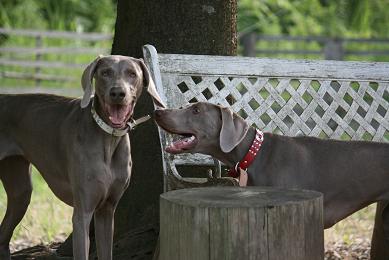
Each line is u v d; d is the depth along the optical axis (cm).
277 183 591
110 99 538
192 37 663
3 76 1727
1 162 641
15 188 645
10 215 649
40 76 1747
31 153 608
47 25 2056
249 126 607
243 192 500
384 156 598
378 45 2011
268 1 2098
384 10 2166
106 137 552
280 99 650
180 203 470
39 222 846
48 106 603
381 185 596
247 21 2091
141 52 668
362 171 595
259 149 598
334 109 655
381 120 660
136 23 670
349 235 809
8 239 650
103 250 582
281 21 2133
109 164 558
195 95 632
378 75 669
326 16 2133
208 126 586
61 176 587
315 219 478
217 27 668
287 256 464
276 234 461
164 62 630
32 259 671
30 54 1938
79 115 568
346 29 2125
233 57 648
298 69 658
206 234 460
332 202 598
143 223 649
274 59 657
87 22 2111
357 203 601
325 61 665
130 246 628
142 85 566
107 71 547
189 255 468
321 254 485
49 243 740
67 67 1784
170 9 663
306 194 491
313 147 604
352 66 668
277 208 461
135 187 660
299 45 2045
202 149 595
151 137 657
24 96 624
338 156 598
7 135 618
